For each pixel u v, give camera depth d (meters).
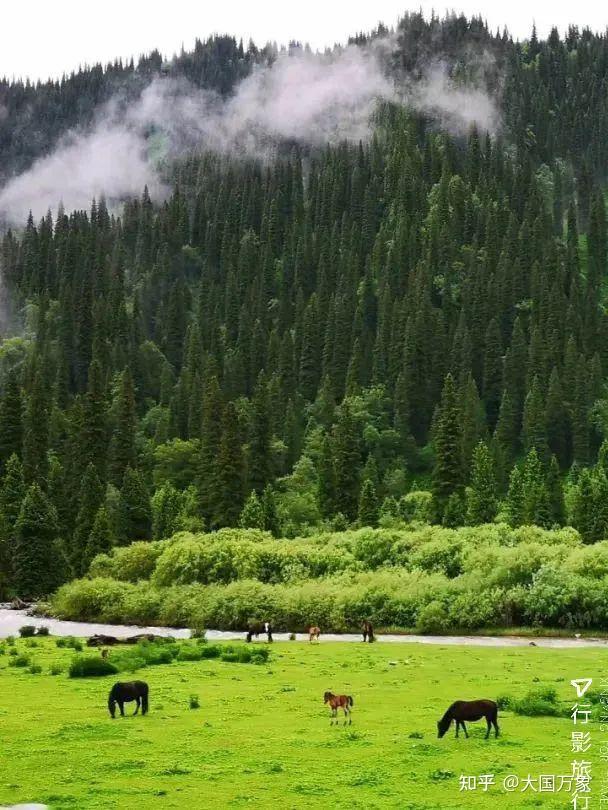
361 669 42.50
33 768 22.86
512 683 37.09
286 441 168.50
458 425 126.50
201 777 21.92
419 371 186.75
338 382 199.00
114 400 183.62
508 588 68.69
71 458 140.12
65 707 31.56
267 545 85.44
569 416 168.38
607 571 67.94
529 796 20.33
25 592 96.19
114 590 80.75
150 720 29.02
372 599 69.88
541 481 127.69
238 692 34.97
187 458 152.12
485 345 198.00
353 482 131.50
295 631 70.25
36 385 165.75
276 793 20.50
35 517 97.88
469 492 118.88
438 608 66.12
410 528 97.00
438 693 34.59
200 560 82.62
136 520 113.88
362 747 25.05
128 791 20.66
